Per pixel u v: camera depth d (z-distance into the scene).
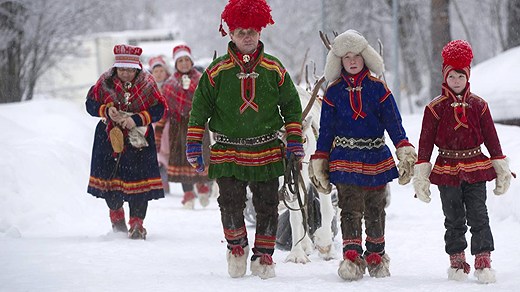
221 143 15.66
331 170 15.20
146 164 21.77
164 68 36.69
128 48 21.86
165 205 32.03
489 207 23.62
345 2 78.06
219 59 15.62
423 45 77.31
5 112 41.72
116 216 22.00
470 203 14.78
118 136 21.31
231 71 15.45
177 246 19.98
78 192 29.14
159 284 14.42
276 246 19.55
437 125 15.01
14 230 21.67
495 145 14.84
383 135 15.30
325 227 17.89
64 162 30.30
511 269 15.80
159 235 22.34
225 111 15.51
